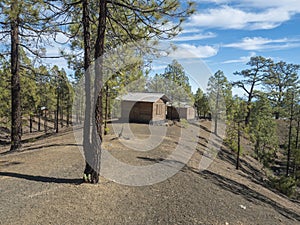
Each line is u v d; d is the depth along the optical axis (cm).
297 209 973
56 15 647
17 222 410
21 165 760
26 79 1571
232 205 651
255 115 2352
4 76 1319
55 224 413
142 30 584
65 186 577
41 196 513
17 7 567
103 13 592
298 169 2014
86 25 616
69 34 729
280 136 2945
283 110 2631
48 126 3109
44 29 691
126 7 574
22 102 1712
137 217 470
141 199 552
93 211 469
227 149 1781
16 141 1081
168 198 581
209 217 522
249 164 1817
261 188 1155
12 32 988
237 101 1360
